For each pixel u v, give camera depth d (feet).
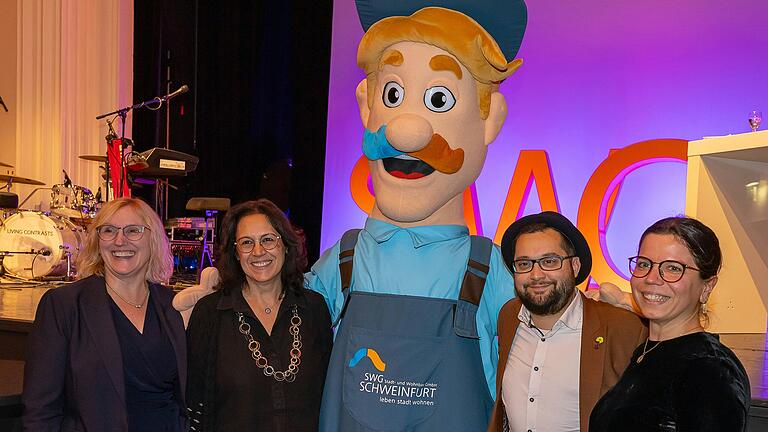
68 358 7.44
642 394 5.71
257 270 7.98
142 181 24.84
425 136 8.46
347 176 24.17
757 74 18.58
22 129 26.23
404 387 8.16
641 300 5.97
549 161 20.90
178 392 7.95
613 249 20.02
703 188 9.67
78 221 23.24
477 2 9.08
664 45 19.79
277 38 28.27
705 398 5.29
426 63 9.04
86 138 26.84
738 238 9.90
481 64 9.02
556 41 21.12
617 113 20.33
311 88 27.04
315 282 9.23
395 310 8.45
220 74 28.60
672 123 19.58
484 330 8.54
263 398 7.68
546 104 21.17
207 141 28.86
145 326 7.93
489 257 8.78
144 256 7.89
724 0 19.07
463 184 9.16
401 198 8.92
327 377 8.38
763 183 10.00
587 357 6.84
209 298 8.13
